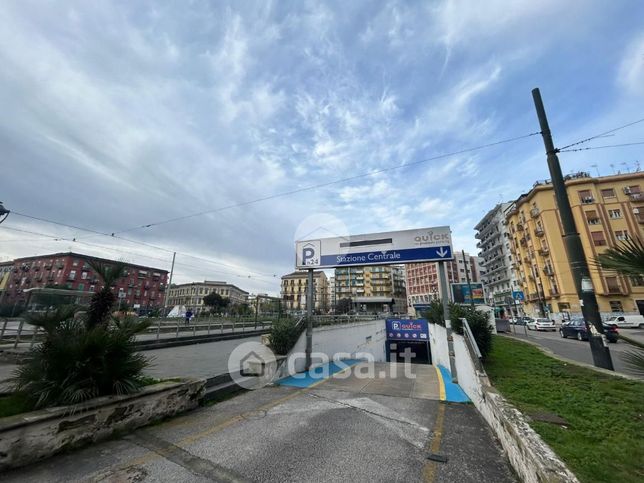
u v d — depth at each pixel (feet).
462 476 10.14
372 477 10.05
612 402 16.10
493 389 16.20
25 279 218.18
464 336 23.95
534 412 14.56
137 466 10.39
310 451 11.96
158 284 263.08
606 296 123.13
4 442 9.64
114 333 14.30
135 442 12.35
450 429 14.69
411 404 19.21
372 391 22.74
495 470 10.58
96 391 12.76
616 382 20.04
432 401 19.99
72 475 9.66
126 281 233.55
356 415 16.71
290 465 10.78
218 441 12.73
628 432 11.98
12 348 29.53
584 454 9.94
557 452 10.11
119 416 13.05
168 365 27.20
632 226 130.31
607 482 8.25
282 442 12.80
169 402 15.56
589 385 19.75
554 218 146.10
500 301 212.84
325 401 19.54
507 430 11.49
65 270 201.57
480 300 115.85
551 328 106.22
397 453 11.89
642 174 134.41
